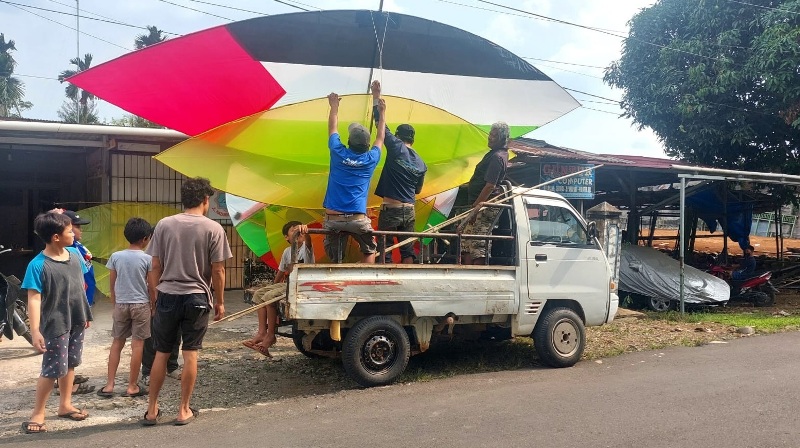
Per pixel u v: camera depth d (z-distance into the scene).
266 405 5.55
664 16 16.55
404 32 8.27
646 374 6.64
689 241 17.20
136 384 5.85
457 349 8.05
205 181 5.19
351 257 7.00
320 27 7.84
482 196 6.98
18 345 8.07
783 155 16.08
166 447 4.42
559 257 7.12
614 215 10.27
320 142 7.52
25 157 13.36
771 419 4.98
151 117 7.90
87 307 5.21
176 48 7.38
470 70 9.18
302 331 6.44
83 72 7.21
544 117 9.91
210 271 5.06
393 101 7.51
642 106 16.81
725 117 15.48
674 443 4.43
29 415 5.23
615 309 7.65
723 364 7.11
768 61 14.02
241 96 8.15
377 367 6.12
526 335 7.04
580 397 5.69
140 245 6.01
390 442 4.48
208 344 8.30
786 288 16.33
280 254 8.51
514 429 4.76
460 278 6.45
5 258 13.56
